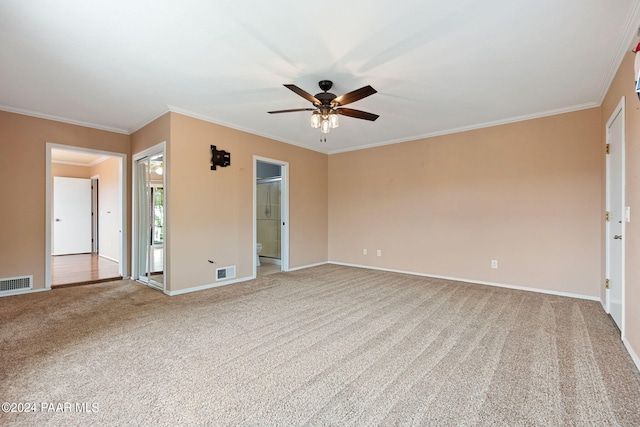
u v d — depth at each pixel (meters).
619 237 2.79
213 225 4.32
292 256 5.64
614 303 2.95
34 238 4.05
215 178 4.36
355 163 6.02
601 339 2.53
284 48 2.48
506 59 2.65
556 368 2.06
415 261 5.20
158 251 4.59
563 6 1.97
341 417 1.57
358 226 5.98
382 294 3.93
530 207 4.11
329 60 2.67
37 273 4.08
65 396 1.74
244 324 2.86
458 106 3.79
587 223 3.72
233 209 4.59
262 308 3.35
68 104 3.74
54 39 2.33
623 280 2.52
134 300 3.65
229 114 4.12
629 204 2.42
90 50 2.50
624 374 1.99
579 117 3.77
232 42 2.39
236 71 2.88
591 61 2.67
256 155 4.95
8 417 1.55
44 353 2.26
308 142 5.67
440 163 4.92
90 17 2.07
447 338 2.55
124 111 4.00
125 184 4.91
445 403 1.69
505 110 3.93
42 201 4.12
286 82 3.12
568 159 3.85
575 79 3.03
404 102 3.65
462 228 4.70
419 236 5.15
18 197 3.94
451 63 2.72
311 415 1.59
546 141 4.00
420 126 4.62
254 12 2.03
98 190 7.55
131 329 2.73
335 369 2.05
